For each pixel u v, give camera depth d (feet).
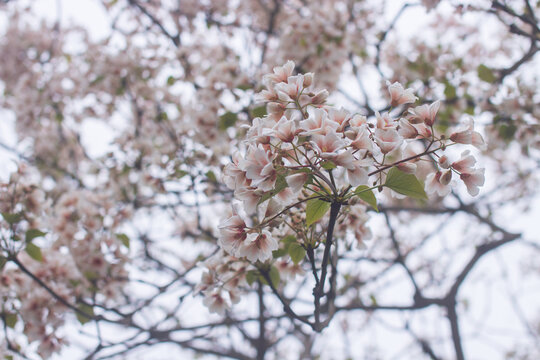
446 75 17.98
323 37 17.71
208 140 16.61
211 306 9.21
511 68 16.29
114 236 14.79
